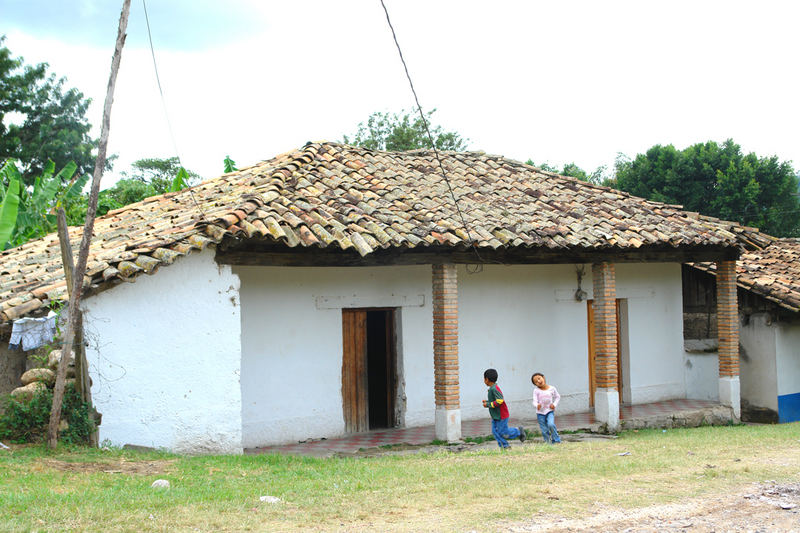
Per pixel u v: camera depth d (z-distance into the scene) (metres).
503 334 14.58
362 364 13.41
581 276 15.71
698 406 15.78
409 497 7.11
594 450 10.32
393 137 37.44
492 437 12.31
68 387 9.39
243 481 7.88
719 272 15.74
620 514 6.52
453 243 11.59
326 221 11.51
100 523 5.90
